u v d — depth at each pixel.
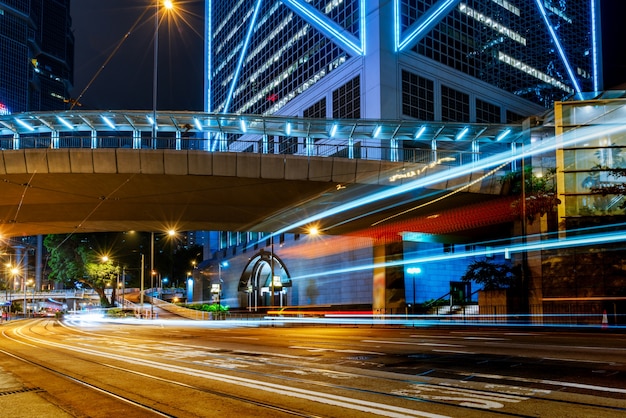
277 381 11.19
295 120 44.72
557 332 27.88
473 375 11.49
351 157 42.59
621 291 34.03
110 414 8.34
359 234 53.00
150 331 37.00
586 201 36.62
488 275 39.50
